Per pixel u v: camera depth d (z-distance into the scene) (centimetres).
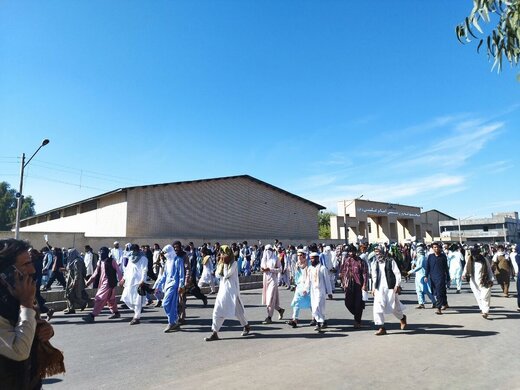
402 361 604
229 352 679
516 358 621
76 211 3916
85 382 532
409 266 2250
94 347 729
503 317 1003
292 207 4625
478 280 1009
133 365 609
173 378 542
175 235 3419
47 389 505
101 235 3422
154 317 1065
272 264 971
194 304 1314
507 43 360
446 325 896
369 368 569
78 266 1148
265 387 491
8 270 217
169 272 896
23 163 2341
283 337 794
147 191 3275
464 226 8488
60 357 245
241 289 1836
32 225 5244
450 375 538
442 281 1088
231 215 3931
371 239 5159
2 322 210
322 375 537
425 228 5800
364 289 883
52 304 1193
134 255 999
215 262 1967
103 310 1206
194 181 3597
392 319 984
